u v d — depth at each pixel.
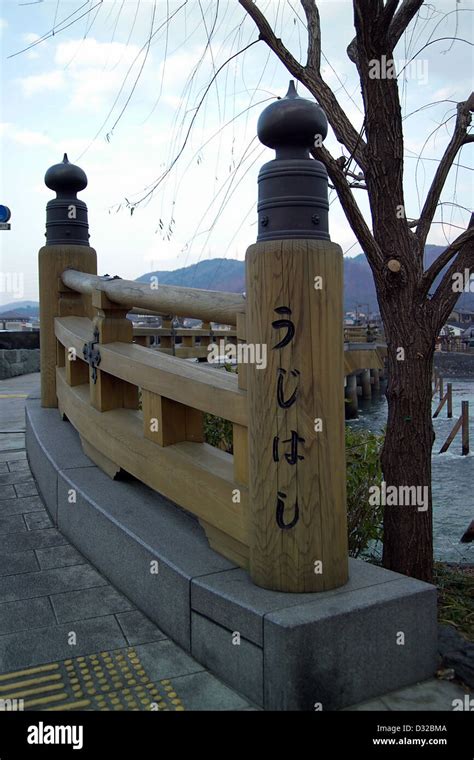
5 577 3.68
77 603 3.36
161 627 3.08
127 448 3.84
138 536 3.30
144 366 3.58
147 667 2.74
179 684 2.61
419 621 2.56
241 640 2.49
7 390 12.86
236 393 2.77
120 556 3.47
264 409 2.53
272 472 2.53
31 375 17.08
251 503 2.62
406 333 3.64
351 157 3.58
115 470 4.18
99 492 4.01
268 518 2.56
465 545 8.08
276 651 2.31
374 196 3.57
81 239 6.12
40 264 6.09
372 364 21.94
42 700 2.52
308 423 2.49
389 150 3.49
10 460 6.31
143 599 3.23
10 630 3.07
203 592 2.69
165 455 3.42
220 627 2.61
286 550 2.53
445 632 2.96
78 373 5.41
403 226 3.58
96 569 3.79
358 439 4.92
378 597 2.49
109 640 2.98
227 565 2.93
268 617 2.34
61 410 5.91
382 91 3.42
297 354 2.47
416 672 2.57
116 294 3.98
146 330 7.88
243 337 2.75
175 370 3.34
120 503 3.82
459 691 2.52
